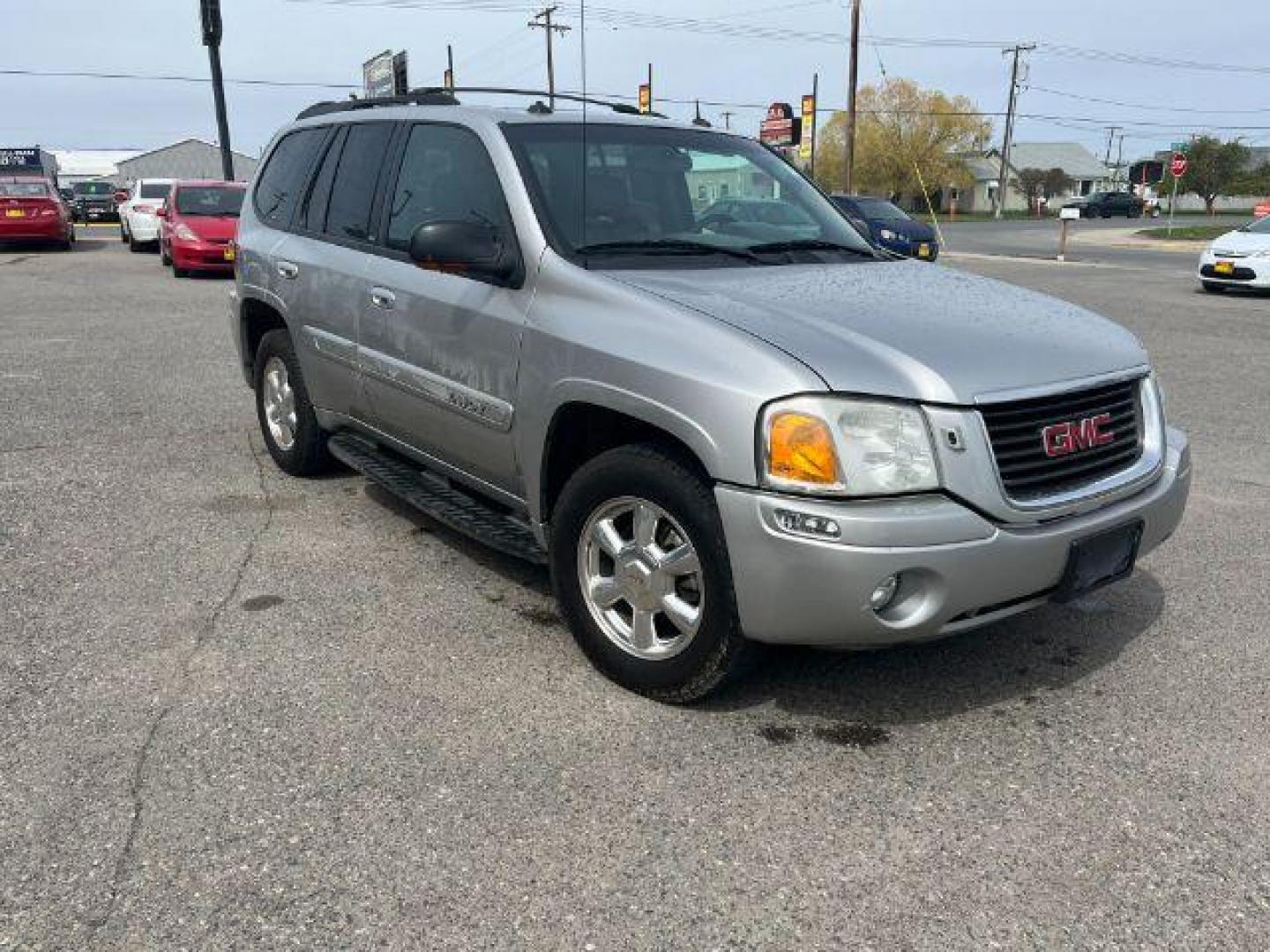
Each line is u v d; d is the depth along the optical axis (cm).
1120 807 294
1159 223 5894
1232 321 1321
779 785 303
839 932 246
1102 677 370
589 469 348
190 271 1770
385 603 424
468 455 418
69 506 537
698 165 441
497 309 384
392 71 2527
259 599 425
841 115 8231
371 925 245
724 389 303
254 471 606
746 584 303
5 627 395
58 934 240
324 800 291
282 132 605
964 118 8106
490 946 239
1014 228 5256
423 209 443
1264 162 9050
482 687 356
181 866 263
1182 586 452
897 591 298
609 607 358
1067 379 322
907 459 294
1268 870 269
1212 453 676
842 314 336
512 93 489
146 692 348
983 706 349
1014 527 305
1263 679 369
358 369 481
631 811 289
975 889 261
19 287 1544
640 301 340
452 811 288
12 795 291
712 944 241
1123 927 248
